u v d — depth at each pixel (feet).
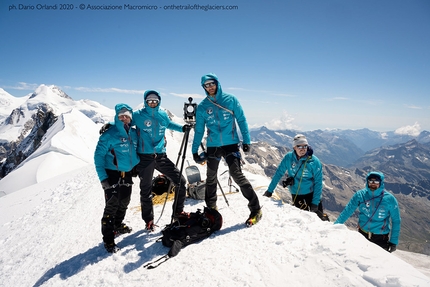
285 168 22.12
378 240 20.36
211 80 16.84
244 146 17.61
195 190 25.44
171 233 15.85
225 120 17.37
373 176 19.93
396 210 19.92
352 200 21.38
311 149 20.67
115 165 17.29
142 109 18.57
